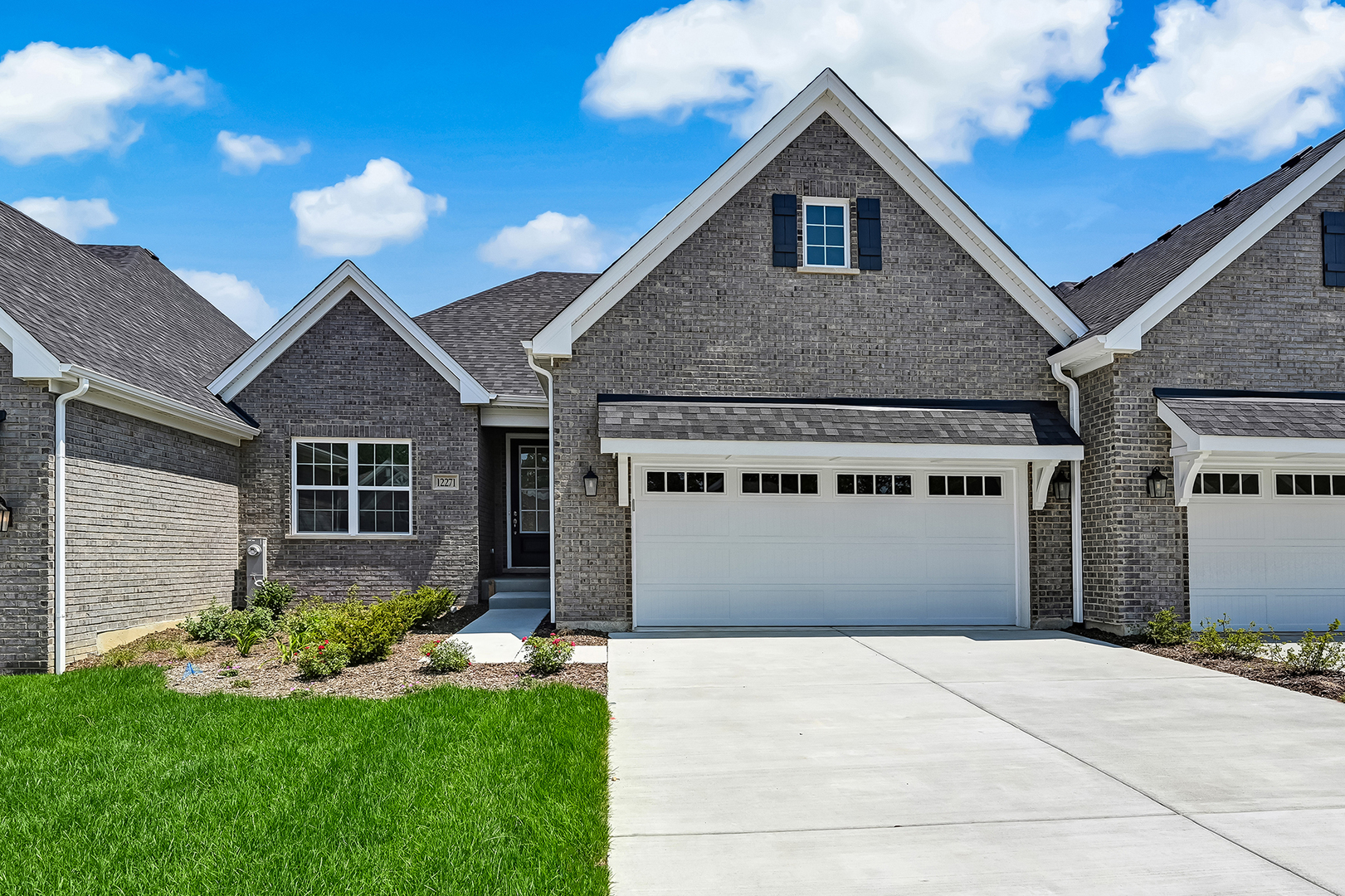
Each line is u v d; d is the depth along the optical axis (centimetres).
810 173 1381
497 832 502
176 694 867
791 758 672
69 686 914
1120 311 1337
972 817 548
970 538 1389
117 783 597
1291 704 848
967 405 1378
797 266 1367
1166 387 1300
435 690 870
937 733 744
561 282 2111
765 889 448
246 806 552
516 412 1664
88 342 1183
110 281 1555
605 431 1223
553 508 1317
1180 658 1093
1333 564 1327
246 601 1544
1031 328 1402
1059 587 1369
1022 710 823
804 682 950
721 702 857
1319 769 641
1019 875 463
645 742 719
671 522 1345
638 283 1347
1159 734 737
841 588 1367
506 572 1783
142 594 1235
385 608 1248
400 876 447
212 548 1464
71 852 486
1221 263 1300
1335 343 1330
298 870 456
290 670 996
